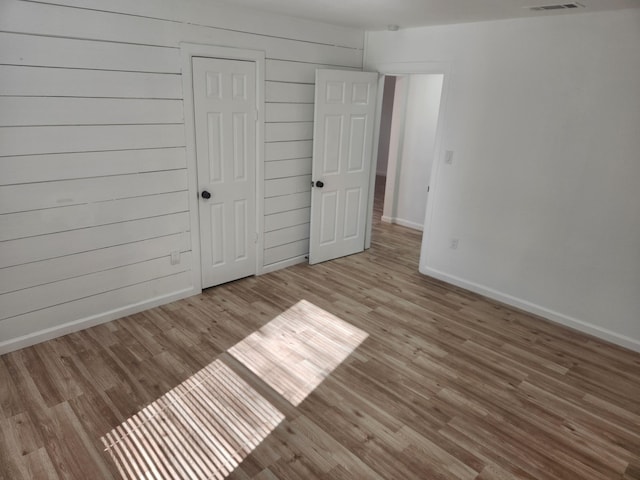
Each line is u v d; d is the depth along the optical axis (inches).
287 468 84.0
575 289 139.9
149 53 122.5
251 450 88.0
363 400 103.7
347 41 173.9
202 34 131.8
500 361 122.4
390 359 120.6
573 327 142.2
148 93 124.7
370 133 186.7
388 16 142.8
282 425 94.8
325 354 121.6
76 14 108.6
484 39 145.2
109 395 101.7
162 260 140.7
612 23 120.1
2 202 107.0
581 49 126.4
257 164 157.2
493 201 153.8
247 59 144.1
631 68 119.2
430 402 104.2
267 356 119.3
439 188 167.9
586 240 135.1
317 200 176.1
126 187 126.8
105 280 129.4
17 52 102.1
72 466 82.8
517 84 140.6
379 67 179.0
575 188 134.6
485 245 159.0
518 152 144.5
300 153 171.3
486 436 94.5
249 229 162.7
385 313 146.6
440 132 163.2
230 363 115.6
